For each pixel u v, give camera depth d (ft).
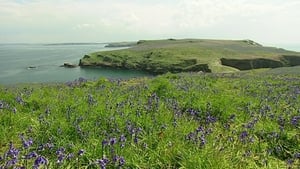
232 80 88.69
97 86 67.05
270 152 26.30
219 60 283.79
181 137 26.63
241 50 370.53
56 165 20.89
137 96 45.34
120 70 276.82
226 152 24.67
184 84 64.08
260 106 42.11
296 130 32.42
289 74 125.80
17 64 307.17
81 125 27.73
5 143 25.41
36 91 53.01
